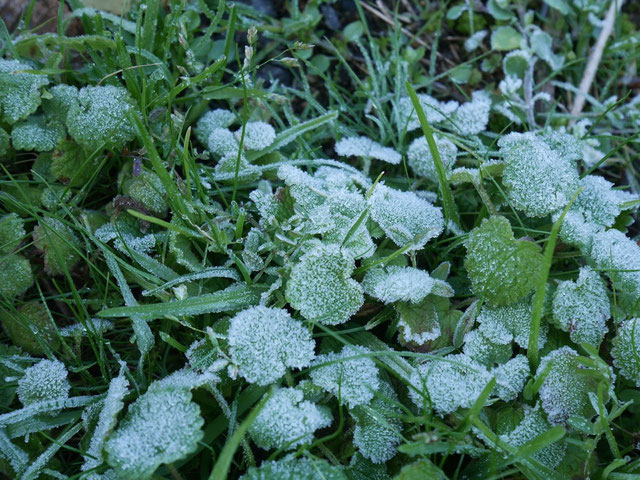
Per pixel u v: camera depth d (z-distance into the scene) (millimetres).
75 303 189
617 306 188
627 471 160
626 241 189
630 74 261
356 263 191
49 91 200
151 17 215
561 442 163
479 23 265
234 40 246
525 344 174
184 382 159
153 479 153
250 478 147
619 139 240
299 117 245
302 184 192
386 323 191
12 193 197
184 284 182
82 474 150
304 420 154
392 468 164
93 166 199
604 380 161
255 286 181
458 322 179
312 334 172
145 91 196
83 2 229
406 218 190
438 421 162
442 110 233
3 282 183
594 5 257
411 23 267
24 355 181
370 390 164
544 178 191
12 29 224
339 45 257
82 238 196
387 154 217
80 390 180
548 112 252
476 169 200
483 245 175
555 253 201
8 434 163
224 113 223
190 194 189
